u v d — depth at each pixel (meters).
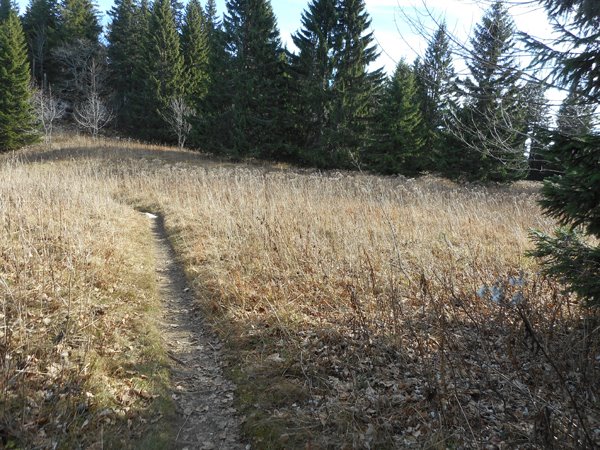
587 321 3.67
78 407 3.33
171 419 3.51
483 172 20.80
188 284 6.57
